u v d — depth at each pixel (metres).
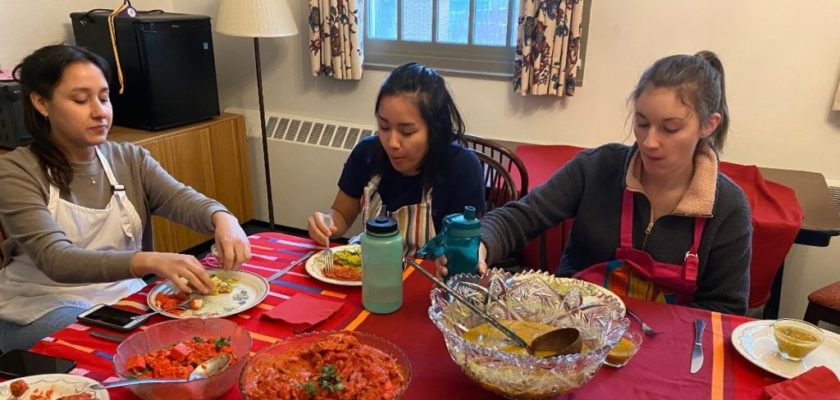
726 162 2.24
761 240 1.78
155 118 2.64
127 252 1.23
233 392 0.89
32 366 0.94
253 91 3.25
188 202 1.54
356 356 0.92
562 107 2.60
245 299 1.18
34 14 2.60
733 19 2.25
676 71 1.21
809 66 2.20
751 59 2.27
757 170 2.09
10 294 1.51
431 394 0.89
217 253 1.35
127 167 1.59
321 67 2.89
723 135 1.34
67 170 1.44
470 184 1.58
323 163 3.04
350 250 1.38
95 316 1.09
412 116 1.42
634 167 1.37
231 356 0.93
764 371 0.96
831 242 2.31
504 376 0.83
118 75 2.58
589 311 1.01
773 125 2.31
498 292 1.08
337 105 3.07
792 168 2.33
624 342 0.99
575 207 1.52
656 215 1.37
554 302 1.05
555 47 2.42
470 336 0.98
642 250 1.39
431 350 1.00
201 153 2.86
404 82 1.42
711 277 1.35
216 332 1.02
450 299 1.04
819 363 0.98
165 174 1.64
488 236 1.34
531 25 2.42
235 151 3.06
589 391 0.90
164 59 2.62
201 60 2.80
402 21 2.86
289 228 3.30
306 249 1.44
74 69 1.36
